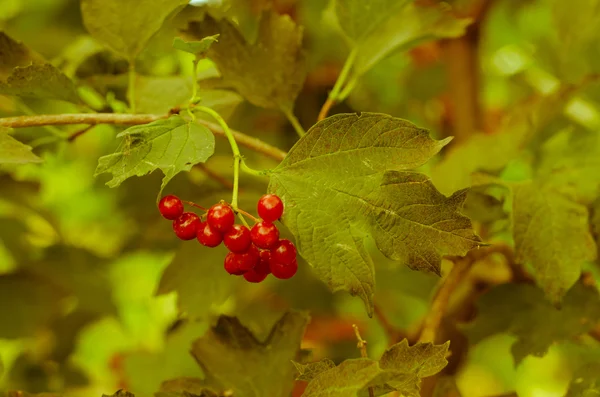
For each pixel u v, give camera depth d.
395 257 0.56
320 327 1.00
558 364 1.16
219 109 0.68
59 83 0.62
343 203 0.56
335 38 0.99
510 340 1.11
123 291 1.23
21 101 0.69
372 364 0.55
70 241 0.93
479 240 0.56
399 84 1.11
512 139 0.72
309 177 0.56
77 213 1.14
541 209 0.65
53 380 0.83
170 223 0.76
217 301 0.70
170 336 0.83
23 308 0.81
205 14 0.65
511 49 1.20
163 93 0.67
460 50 0.91
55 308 0.84
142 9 0.64
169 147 0.56
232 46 0.66
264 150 0.63
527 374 1.20
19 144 0.57
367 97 1.07
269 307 0.99
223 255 0.70
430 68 1.07
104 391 1.03
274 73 0.67
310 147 0.57
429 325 0.67
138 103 0.67
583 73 0.86
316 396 0.55
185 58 0.85
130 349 1.02
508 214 0.67
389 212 0.56
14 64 0.64
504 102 1.21
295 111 0.94
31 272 0.83
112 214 1.05
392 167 0.56
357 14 0.67
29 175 0.85
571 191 0.65
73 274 0.87
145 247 0.83
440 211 0.56
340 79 0.68
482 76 1.05
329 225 0.56
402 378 0.54
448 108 1.06
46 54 0.79
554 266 0.64
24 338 0.81
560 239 0.64
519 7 1.13
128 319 1.22
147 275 1.25
